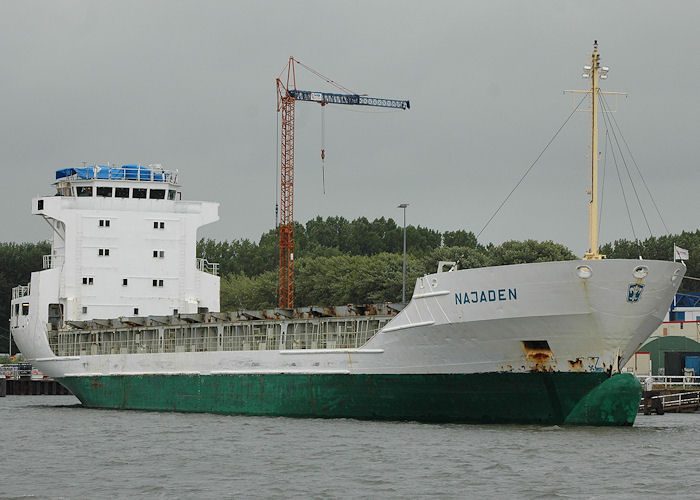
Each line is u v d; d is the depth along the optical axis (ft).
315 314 299.99
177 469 197.36
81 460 211.41
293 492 172.55
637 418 325.62
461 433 240.94
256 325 317.22
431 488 174.91
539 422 253.85
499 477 183.93
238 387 313.12
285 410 297.53
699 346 441.27
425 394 264.52
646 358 442.09
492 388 253.85
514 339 246.06
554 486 175.63
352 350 277.85
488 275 245.24
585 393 246.27
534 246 626.23
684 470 190.60
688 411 356.59
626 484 177.17
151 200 393.91
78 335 383.04
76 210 388.16
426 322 257.55
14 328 419.33
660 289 240.12
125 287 389.60
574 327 240.12
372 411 277.23
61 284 387.96
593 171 265.13
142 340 357.82
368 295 645.51
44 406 404.36
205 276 399.03
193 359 330.75
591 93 265.95
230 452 218.79
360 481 181.68
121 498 169.17
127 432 265.75
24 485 181.88
